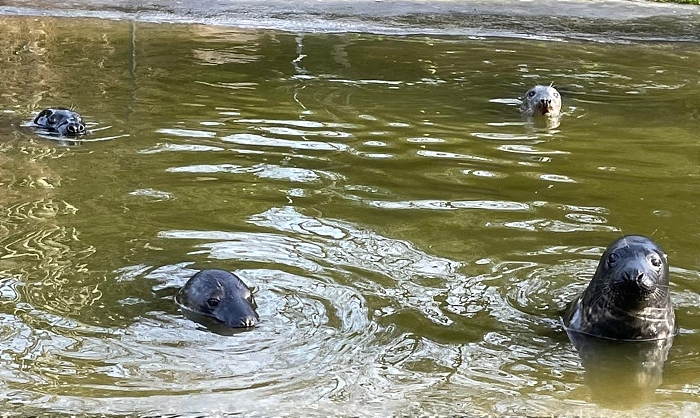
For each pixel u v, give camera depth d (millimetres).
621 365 4551
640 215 5883
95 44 10055
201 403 4219
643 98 8523
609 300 4699
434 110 7828
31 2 12039
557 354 4609
